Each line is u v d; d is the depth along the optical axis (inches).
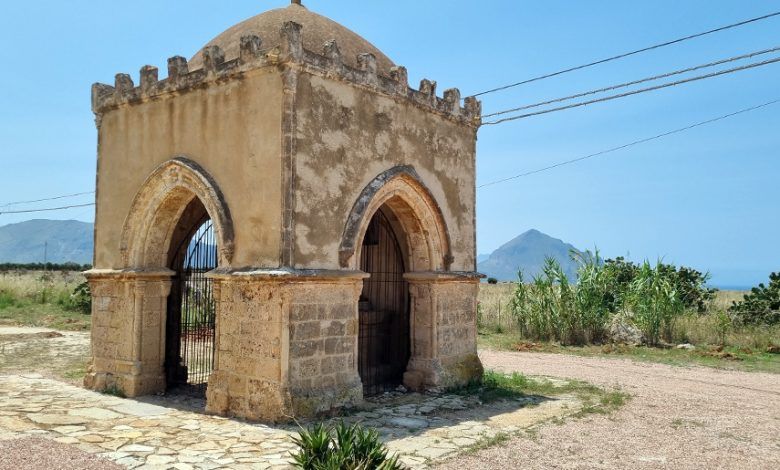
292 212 383.9
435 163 506.9
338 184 417.4
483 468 297.4
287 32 385.4
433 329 490.6
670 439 362.0
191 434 349.4
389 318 542.9
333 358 407.2
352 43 482.9
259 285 387.5
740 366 674.8
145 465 289.9
